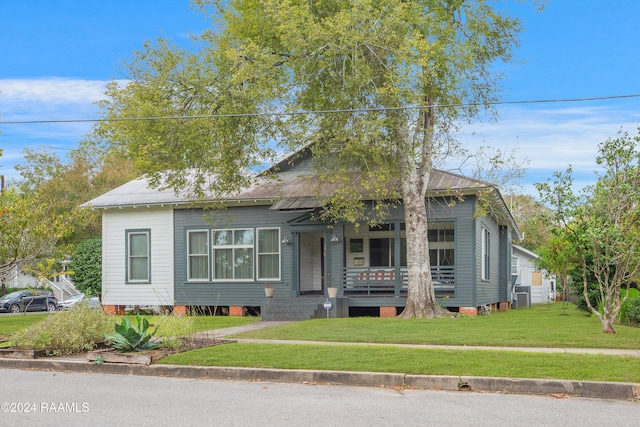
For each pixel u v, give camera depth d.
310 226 25.03
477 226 24.09
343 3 19.41
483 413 8.52
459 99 20.98
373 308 25.62
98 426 7.73
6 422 7.98
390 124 19.12
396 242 24.11
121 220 28.92
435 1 20.72
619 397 9.69
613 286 16.03
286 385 10.89
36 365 13.20
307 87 19.72
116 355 12.77
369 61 19.38
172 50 21.38
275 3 19.20
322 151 20.27
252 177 24.12
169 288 27.84
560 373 10.54
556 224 16.34
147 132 21.30
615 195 15.49
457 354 12.45
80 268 32.25
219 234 27.19
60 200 48.56
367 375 10.90
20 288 50.50
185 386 10.80
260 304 26.14
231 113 20.28
